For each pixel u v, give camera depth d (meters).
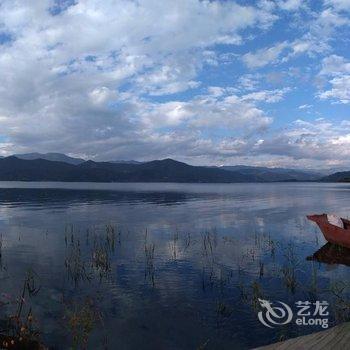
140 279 20.31
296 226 41.53
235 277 20.66
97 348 12.95
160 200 88.12
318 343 6.79
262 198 97.06
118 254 26.45
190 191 146.50
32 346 11.41
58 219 48.44
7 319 14.66
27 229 39.38
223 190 159.38
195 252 27.09
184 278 20.50
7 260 24.78
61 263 23.92
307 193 127.12
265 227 40.84
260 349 6.83
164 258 25.22
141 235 35.16
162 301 17.06
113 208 65.56
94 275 21.08
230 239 32.69
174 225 42.44
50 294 17.88
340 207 68.12
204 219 48.41
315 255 26.17
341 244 27.47
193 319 15.22
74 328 13.14
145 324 14.72
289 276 19.23
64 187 185.62
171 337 13.76
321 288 18.64
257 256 25.70
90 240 32.25
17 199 89.81
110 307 16.33
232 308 16.23
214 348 13.01
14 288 18.73
